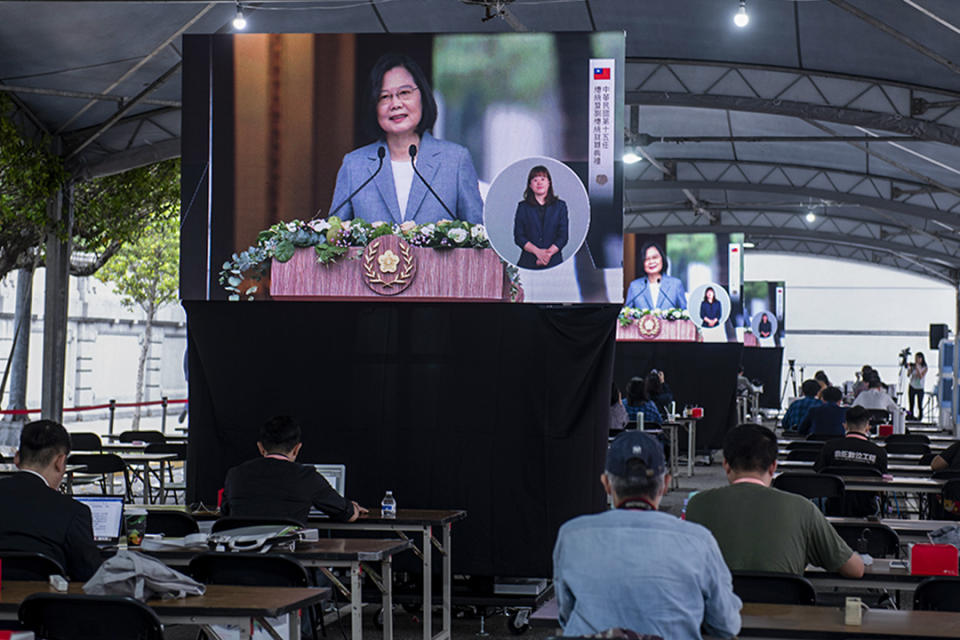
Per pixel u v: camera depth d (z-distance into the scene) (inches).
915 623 125.9
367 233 286.4
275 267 289.4
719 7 560.1
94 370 1034.7
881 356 1486.2
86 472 347.9
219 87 292.0
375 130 287.4
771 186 1001.5
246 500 209.5
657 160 970.7
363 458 277.7
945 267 1409.9
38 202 525.3
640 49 642.8
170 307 1173.7
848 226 1268.5
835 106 673.6
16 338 576.1
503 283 280.8
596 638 92.6
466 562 269.1
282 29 518.9
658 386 594.6
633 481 109.7
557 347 271.1
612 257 278.1
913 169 847.7
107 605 125.6
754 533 146.9
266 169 290.4
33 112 543.8
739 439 152.9
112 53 479.2
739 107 693.3
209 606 132.0
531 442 270.2
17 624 137.3
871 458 309.1
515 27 545.3
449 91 284.5
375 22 537.6
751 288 1074.1
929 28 517.3
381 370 279.4
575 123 280.2
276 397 283.4
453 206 283.7
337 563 177.0
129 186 620.4
